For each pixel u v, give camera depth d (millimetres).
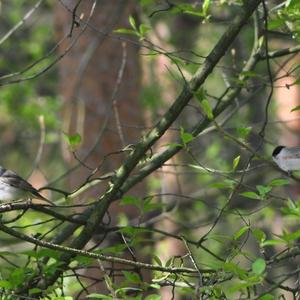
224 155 18125
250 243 15977
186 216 17219
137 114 13953
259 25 9844
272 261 7465
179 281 8602
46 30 20734
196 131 9211
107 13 13570
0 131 21172
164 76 18156
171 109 8609
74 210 12719
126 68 13930
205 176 17188
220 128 8430
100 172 13219
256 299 6746
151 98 17875
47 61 19547
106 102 13742
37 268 7863
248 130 8359
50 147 21469
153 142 8609
